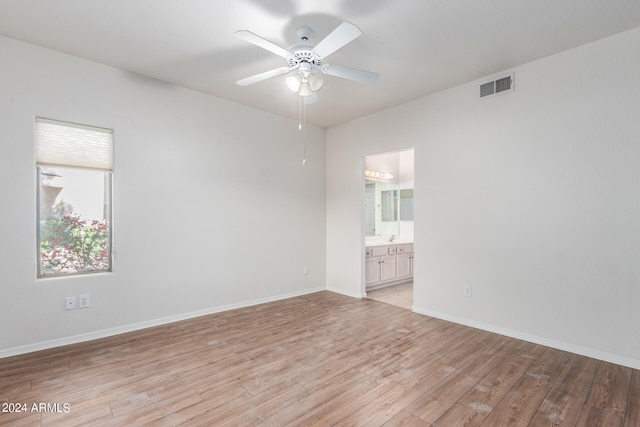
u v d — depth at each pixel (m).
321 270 5.11
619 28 2.44
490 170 3.26
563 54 2.79
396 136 4.14
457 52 2.80
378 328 3.34
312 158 4.98
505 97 3.15
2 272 2.60
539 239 2.93
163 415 1.86
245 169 4.15
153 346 2.85
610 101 2.55
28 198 2.71
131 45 2.72
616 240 2.53
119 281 3.16
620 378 2.29
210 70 3.19
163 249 3.45
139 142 3.29
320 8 2.20
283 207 4.57
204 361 2.56
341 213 4.93
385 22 2.36
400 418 1.84
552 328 2.85
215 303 3.86
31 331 2.72
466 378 2.30
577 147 2.72
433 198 3.74
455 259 3.54
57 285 2.84
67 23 2.40
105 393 2.09
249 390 2.13
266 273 4.38
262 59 2.97
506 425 1.78
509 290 3.12
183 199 3.59
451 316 3.58
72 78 2.90
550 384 2.21
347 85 3.48
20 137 2.67
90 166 3.03
